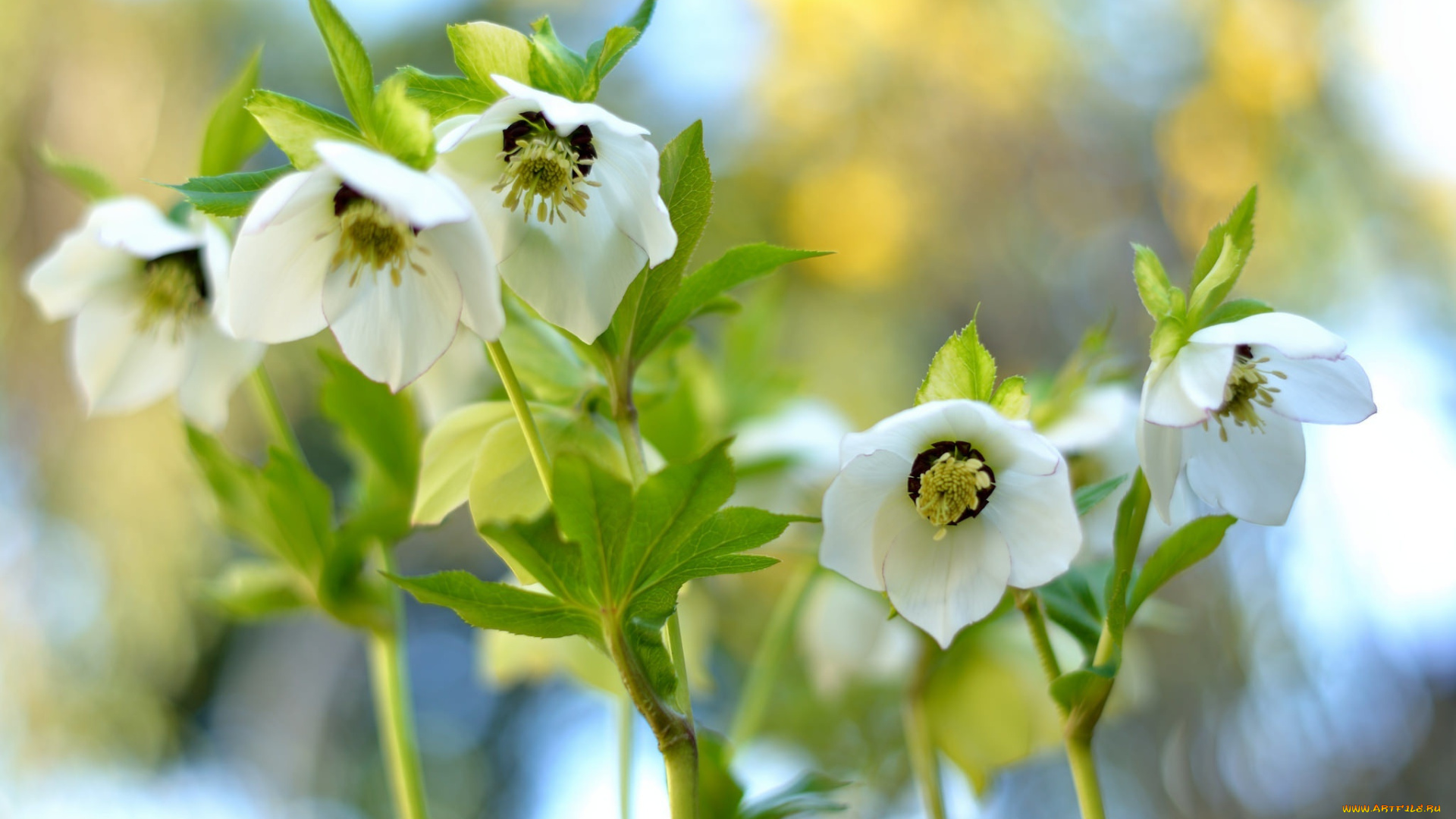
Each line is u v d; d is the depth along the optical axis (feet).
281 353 8.60
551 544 3.07
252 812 9.97
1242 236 3.17
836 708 5.74
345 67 3.09
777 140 9.92
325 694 10.57
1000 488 3.19
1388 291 8.75
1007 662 3.64
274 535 3.52
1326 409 3.21
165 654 8.36
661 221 3.11
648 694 3.11
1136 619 3.72
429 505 3.34
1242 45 9.45
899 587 3.18
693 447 3.71
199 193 3.11
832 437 3.93
